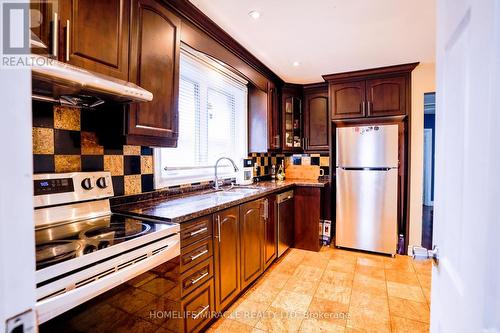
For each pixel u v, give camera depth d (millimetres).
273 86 3291
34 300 328
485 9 423
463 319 521
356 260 2908
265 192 2451
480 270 434
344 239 3223
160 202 1864
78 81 1003
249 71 2689
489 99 410
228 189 2627
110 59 1250
